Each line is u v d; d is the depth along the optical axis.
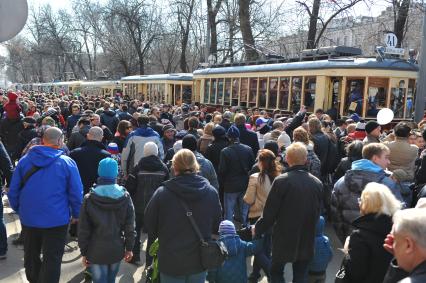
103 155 6.39
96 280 4.44
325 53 14.89
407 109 13.16
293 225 4.45
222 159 6.99
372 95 12.98
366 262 3.19
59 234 4.61
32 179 4.53
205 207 3.83
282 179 4.50
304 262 4.64
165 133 8.72
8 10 3.59
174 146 7.14
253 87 17.06
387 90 12.99
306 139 6.77
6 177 5.74
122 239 4.48
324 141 7.75
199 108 18.98
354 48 14.80
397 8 20.64
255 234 4.62
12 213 8.27
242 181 6.98
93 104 16.48
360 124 8.33
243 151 7.02
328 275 5.88
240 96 17.94
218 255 3.80
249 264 6.20
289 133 9.78
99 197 4.32
